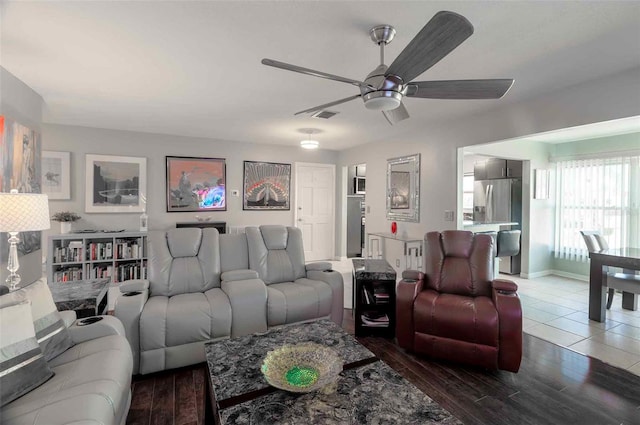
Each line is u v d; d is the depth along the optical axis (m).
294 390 1.38
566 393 2.11
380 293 3.05
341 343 1.87
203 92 3.06
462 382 2.23
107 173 4.71
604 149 4.75
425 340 2.51
